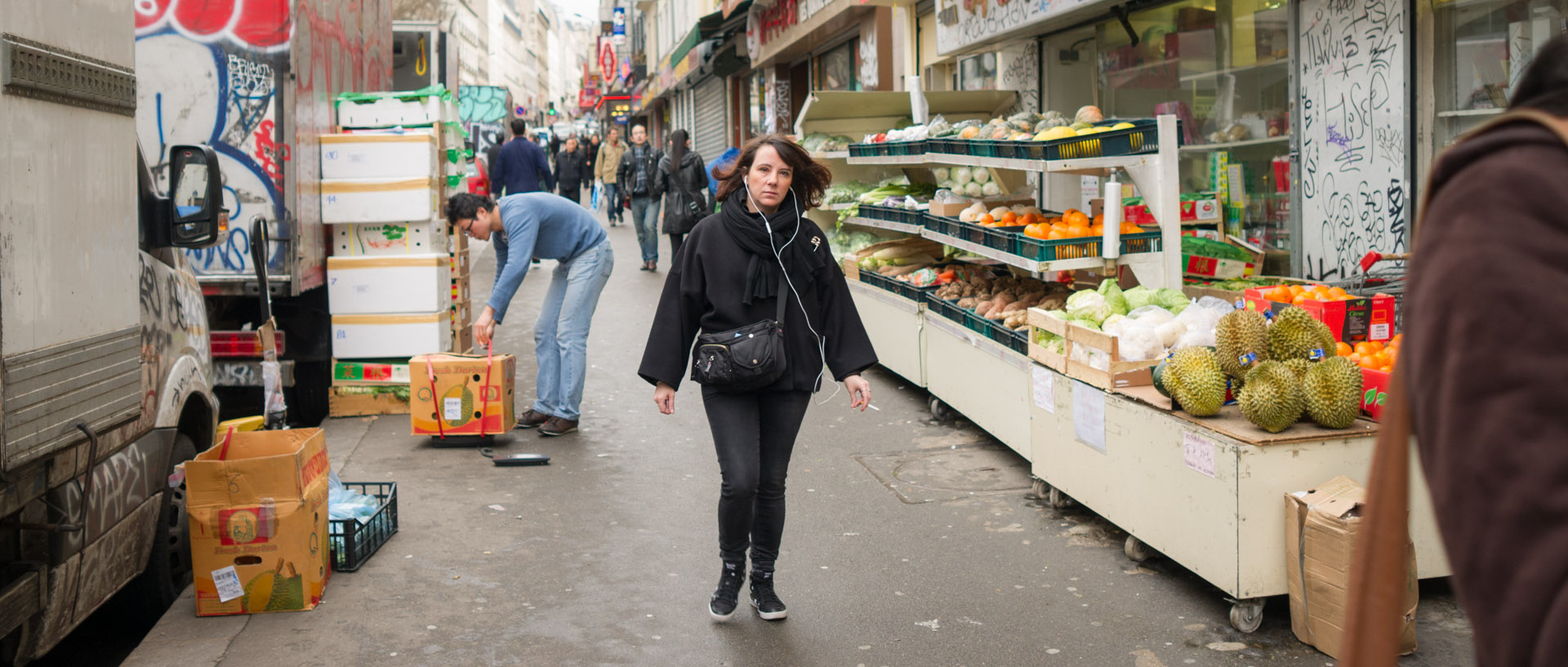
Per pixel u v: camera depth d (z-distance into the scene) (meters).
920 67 14.69
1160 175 5.45
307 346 7.60
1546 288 0.81
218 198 4.25
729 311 3.97
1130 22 9.41
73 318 3.15
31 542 3.21
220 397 7.74
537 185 15.53
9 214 2.79
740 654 3.85
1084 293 5.35
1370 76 6.45
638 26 54.28
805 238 4.03
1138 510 4.45
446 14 17.27
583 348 7.14
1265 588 3.83
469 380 6.75
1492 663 0.81
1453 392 0.84
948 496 5.62
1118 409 4.55
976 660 3.77
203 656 3.78
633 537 5.10
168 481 4.30
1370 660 1.05
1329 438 3.80
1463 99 5.94
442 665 3.74
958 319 6.78
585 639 3.97
